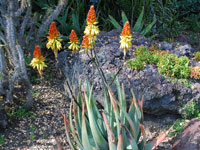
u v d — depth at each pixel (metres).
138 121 2.74
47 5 6.15
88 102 2.44
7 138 3.49
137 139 2.91
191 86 3.96
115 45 4.62
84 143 2.55
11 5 3.56
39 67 2.66
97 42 4.72
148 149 2.73
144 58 4.17
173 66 4.07
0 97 4.04
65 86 4.44
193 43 6.73
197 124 3.49
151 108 3.89
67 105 4.21
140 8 6.38
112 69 4.05
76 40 2.72
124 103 2.78
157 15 6.80
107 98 3.19
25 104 3.93
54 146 3.44
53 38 2.53
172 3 7.19
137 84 3.89
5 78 3.96
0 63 3.92
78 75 4.13
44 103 4.21
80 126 2.83
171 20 6.58
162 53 4.41
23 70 3.58
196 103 3.92
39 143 3.47
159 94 3.84
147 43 4.81
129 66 4.06
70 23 6.07
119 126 2.57
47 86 4.67
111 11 6.85
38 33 4.63
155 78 3.94
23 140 3.49
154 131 3.85
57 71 5.00
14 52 3.63
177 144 3.42
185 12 7.99
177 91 3.92
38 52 2.62
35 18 4.73
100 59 4.19
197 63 4.33
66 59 4.60
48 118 3.91
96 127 2.52
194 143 3.20
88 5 6.84
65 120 2.67
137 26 5.83
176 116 4.04
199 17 7.86
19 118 3.83
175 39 6.62
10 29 3.56
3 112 3.72
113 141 2.44
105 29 6.59
